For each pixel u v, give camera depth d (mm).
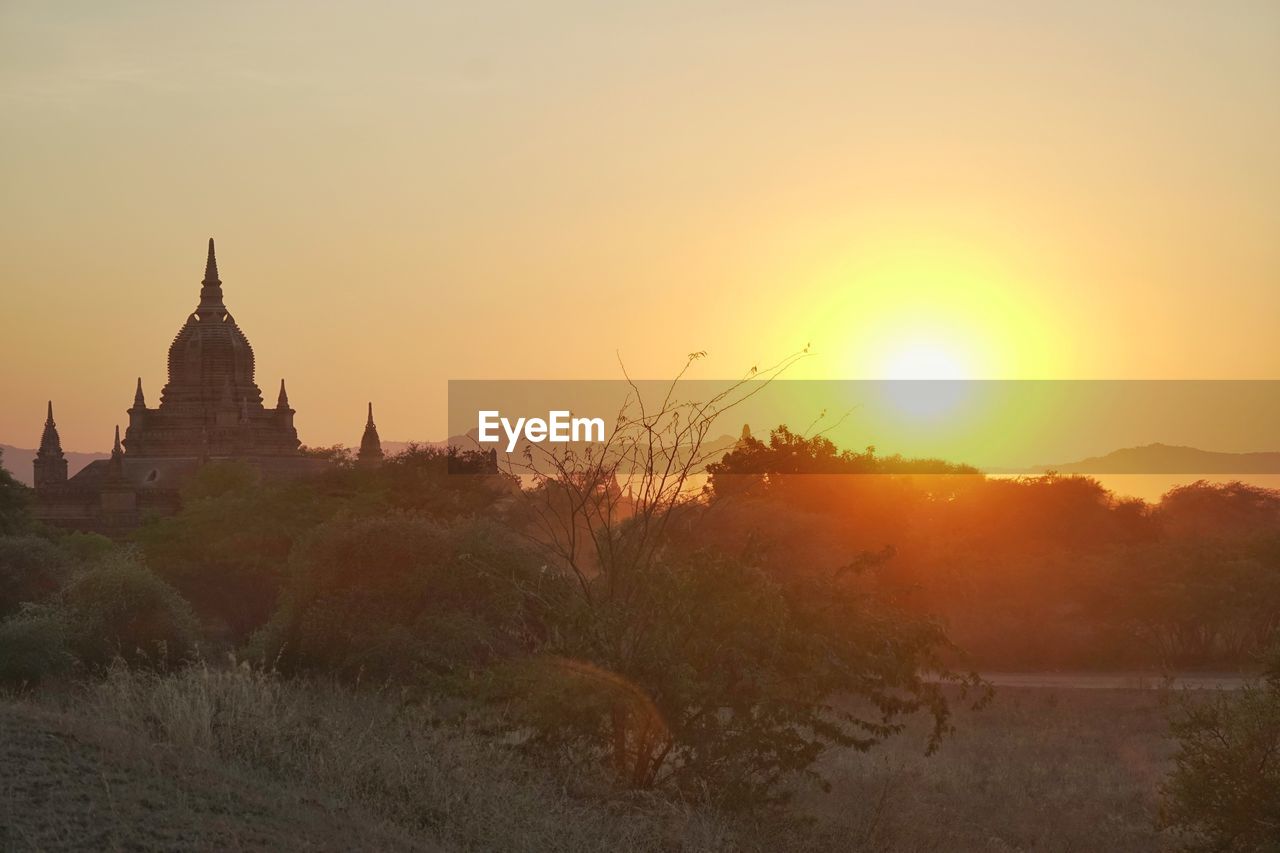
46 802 10188
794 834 14820
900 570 52969
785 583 16109
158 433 157500
